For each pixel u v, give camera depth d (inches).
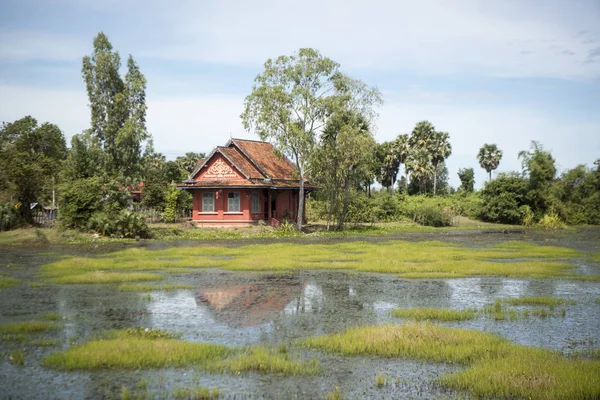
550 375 370.6
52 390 354.3
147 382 369.7
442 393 356.8
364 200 2568.9
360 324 542.6
